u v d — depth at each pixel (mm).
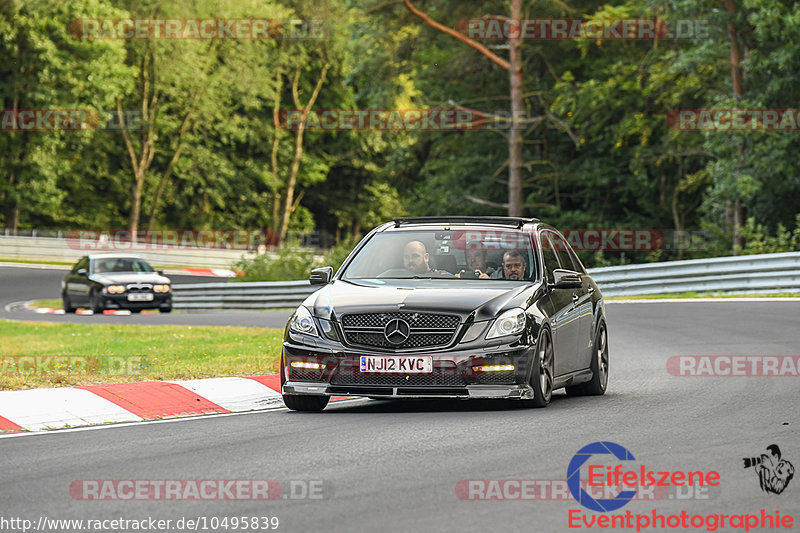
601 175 137625
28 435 28547
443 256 35719
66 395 33562
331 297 33031
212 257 177000
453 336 31547
